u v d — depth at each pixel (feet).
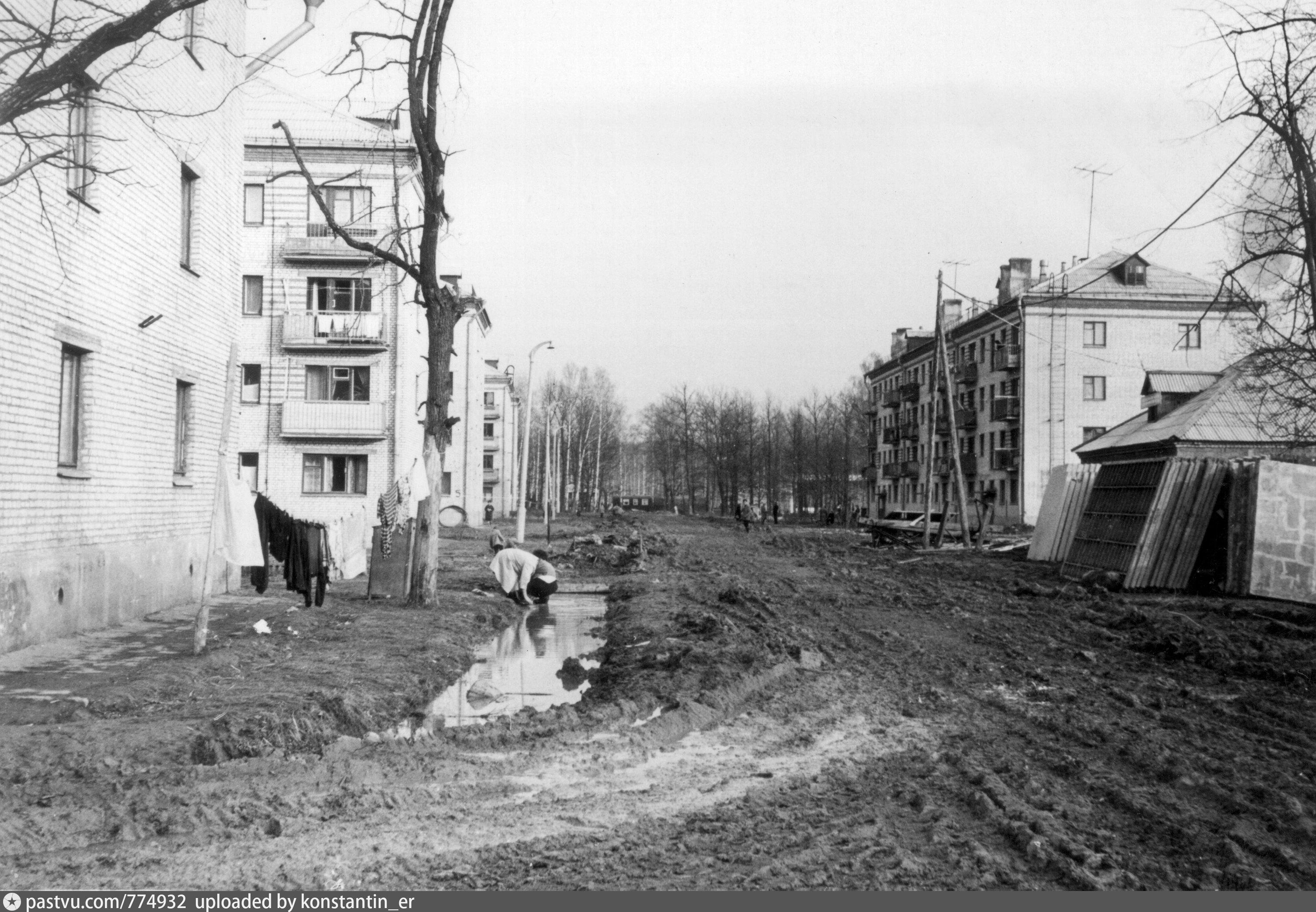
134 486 51.21
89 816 20.16
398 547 64.03
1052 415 174.19
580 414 376.27
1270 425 98.22
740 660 40.57
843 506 288.10
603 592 82.79
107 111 47.11
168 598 55.67
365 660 41.04
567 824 19.97
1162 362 174.70
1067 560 87.04
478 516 201.05
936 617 56.85
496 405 293.64
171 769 23.89
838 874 16.78
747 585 77.25
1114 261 177.17
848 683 36.32
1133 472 79.46
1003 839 18.60
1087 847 17.89
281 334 124.47
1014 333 183.42
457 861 17.66
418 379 138.10
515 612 66.95
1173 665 39.78
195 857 17.92
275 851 18.24
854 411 310.65
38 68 36.78
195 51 58.95
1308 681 35.12
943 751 25.68
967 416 204.85
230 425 41.93
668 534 182.19
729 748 26.96
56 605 42.70
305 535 56.03
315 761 24.97
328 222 57.26
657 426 416.05
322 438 124.47
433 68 55.52
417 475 60.29
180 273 57.21
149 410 53.06
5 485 38.93
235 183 67.10
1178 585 70.64
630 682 37.88
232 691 33.27
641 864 17.44
